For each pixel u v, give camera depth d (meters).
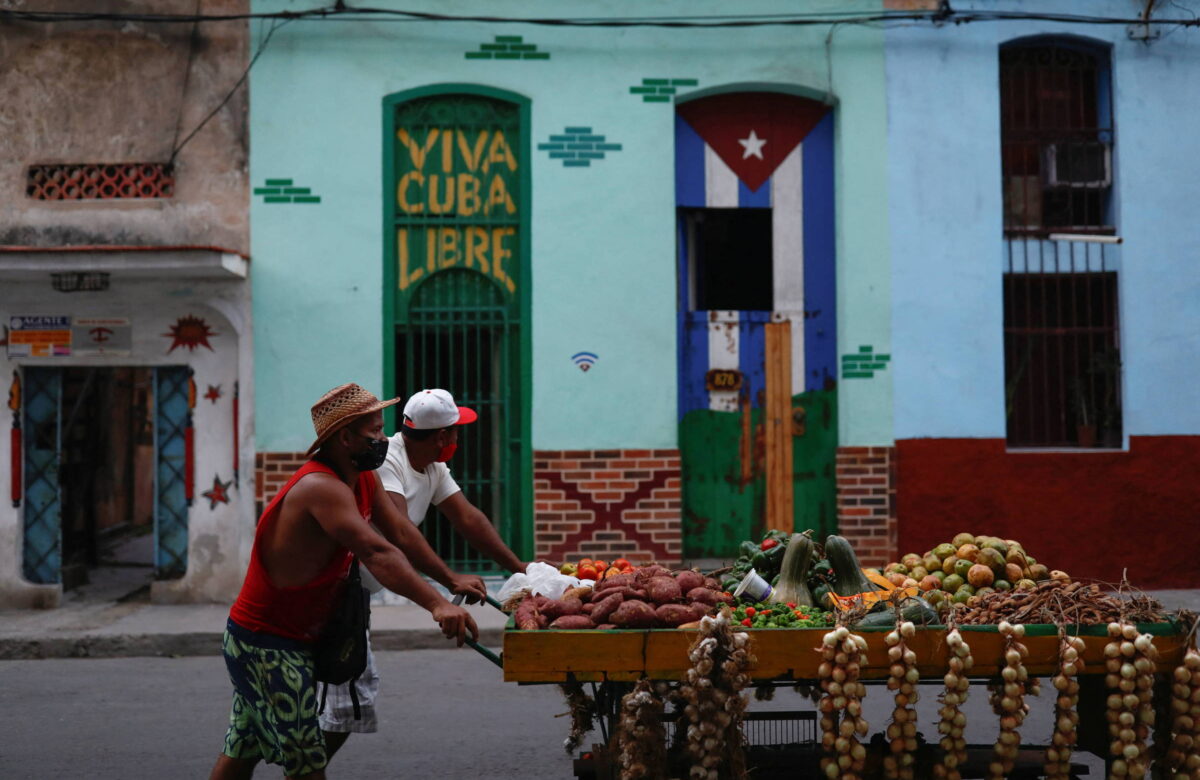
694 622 4.16
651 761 4.08
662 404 10.44
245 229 10.33
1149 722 4.10
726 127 10.73
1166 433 10.73
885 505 10.48
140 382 17.92
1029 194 10.98
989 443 10.56
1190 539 10.67
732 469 10.70
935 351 10.56
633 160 10.46
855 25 10.55
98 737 6.46
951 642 4.07
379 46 10.37
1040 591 4.38
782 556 5.03
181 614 9.86
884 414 10.52
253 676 4.02
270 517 4.00
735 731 4.09
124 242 10.29
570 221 10.42
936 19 10.54
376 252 10.34
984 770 4.35
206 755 6.09
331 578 4.07
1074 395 10.91
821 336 10.77
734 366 10.73
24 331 10.35
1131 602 4.31
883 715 7.02
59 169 10.36
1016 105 10.98
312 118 10.34
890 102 10.56
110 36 10.36
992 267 10.63
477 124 10.49
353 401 4.07
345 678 4.09
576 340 10.42
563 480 10.38
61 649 8.86
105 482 15.40
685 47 10.48
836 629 4.05
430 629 9.13
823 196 10.77
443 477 5.22
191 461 10.41
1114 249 10.88
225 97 10.33
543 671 4.07
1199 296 10.80
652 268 10.47
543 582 4.57
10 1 10.33
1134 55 10.78
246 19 10.33
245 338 10.27
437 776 5.73
